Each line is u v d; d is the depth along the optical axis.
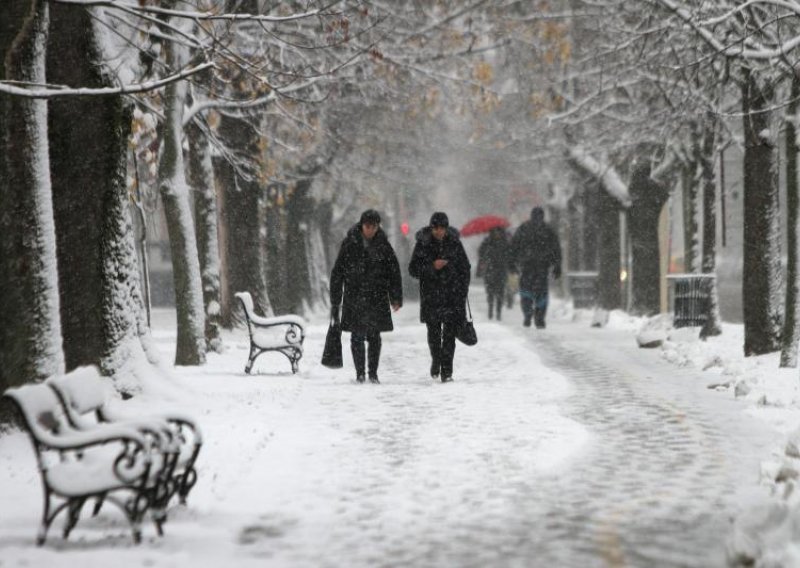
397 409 44.38
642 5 72.19
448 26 83.31
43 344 35.97
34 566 21.84
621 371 58.78
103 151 43.16
